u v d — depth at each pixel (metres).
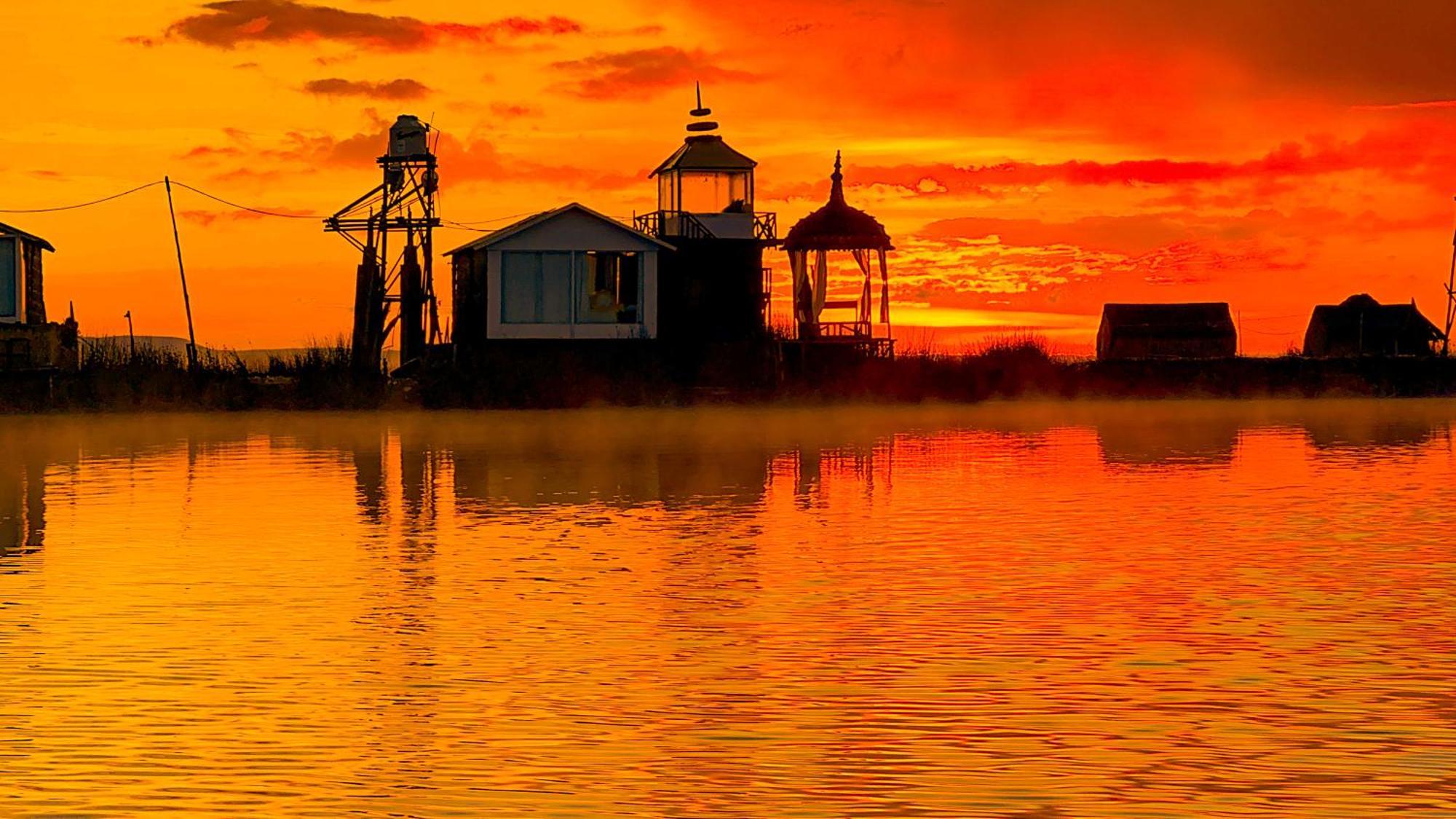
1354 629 34.91
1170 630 34.75
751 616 36.47
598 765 25.08
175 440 87.06
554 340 112.12
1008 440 87.25
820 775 24.53
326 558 45.03
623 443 84.12
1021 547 46.75
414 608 37.50
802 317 122.00
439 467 71.12
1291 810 22.83
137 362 113.50
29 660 32.06
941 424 100.31
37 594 39.44
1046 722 27.34
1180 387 132.75
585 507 56.53
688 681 30.23
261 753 25.72
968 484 64.25
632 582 40.84
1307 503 57.91
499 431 93.06
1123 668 31.25
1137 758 25.27
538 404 111.12
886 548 46.59
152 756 25.55
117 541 48.41
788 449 80.69
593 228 111.94
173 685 30.02
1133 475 68.31
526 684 30.14
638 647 33.16
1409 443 85.62
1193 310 165.12
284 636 34.38
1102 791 23.67
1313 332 169.50
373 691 29.59
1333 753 25.44
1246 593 39.22
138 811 22.98
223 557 45.22
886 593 39.22
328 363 115.44
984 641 33.78
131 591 39.75
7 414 107.25
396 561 44.47
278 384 113.69
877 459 75.56
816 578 41.41
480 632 34.78
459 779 24.44
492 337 111.56
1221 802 23.16
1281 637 34.09
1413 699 28.78
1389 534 49.50
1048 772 24.59
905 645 33.34
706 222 117.12
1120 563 43.72
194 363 116.06
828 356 120.94
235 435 90.62
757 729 26.98
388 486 63.44
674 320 115.81
